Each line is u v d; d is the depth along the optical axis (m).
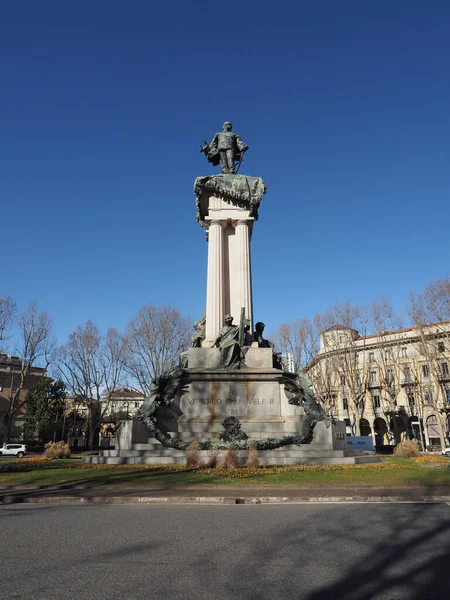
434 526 7.52
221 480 12.77
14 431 63.34
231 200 24.52
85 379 49.41
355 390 53.62
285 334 50.91
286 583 4.84
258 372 19.33
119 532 7.23
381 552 5.98
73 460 24.83
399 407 55.38
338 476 13.52
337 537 6.81
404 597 4.44
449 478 13.66
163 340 42.47
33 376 67.06
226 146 26.09
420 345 49.62
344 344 52.38
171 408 18.88
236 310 22.67
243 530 7.32
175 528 7.51
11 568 5.38
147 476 13.69
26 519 8.41
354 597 4.45
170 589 4.66
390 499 10.42
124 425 18.42
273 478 13.12
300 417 18.62
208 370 19.41
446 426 54.09
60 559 5.73
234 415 18.86
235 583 4.84
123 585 4.78
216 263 23.30
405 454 24.84
